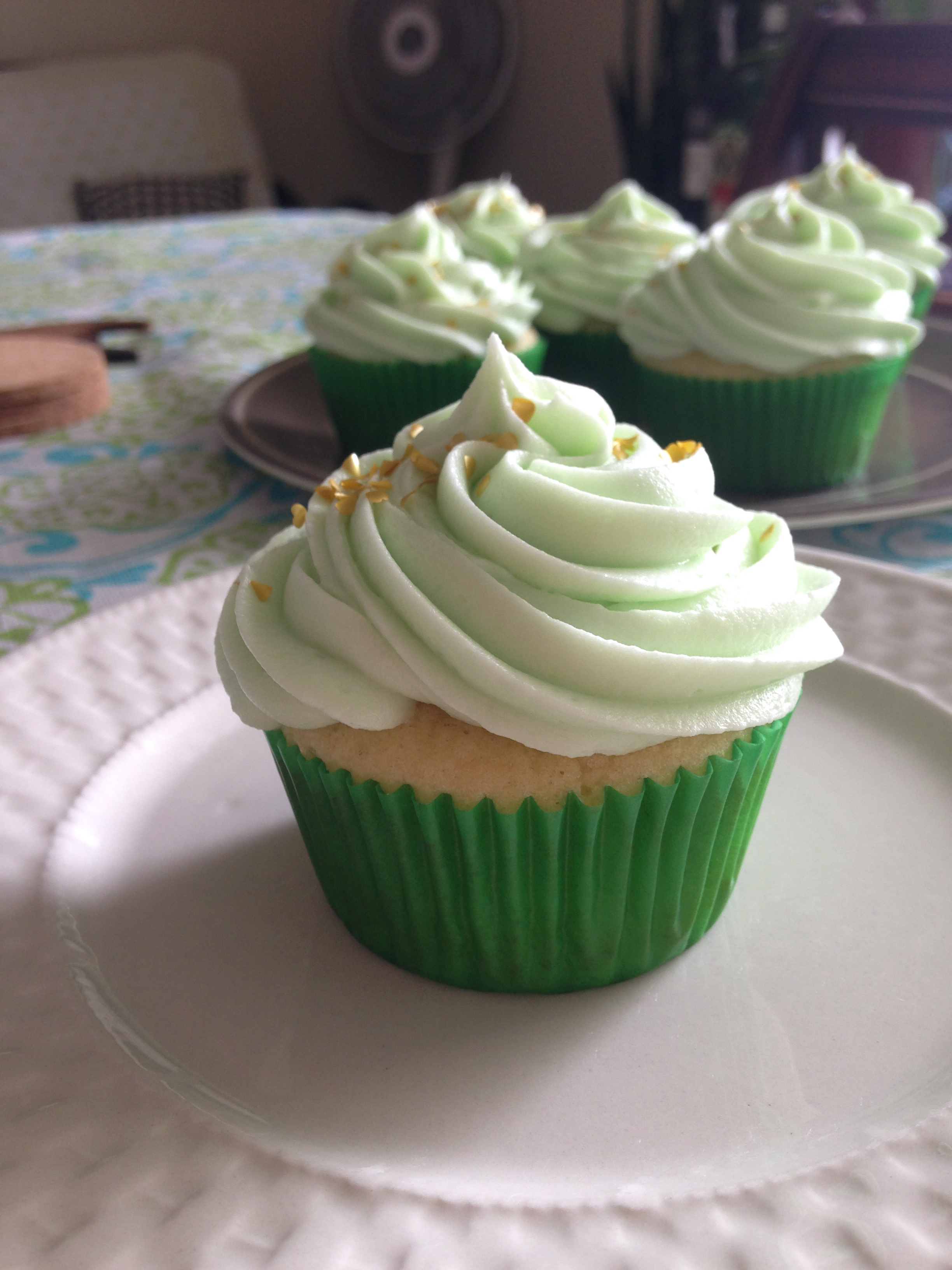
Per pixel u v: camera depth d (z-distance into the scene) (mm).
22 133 810
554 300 358
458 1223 109
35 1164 113
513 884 144
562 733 136
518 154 958
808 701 192
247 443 282
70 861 162
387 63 905
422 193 1055
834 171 376
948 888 157
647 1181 119
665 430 304
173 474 287
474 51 889
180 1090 131
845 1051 133
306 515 159
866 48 456
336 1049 138
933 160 532
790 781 178
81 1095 122
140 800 178
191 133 851
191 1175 113
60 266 477
